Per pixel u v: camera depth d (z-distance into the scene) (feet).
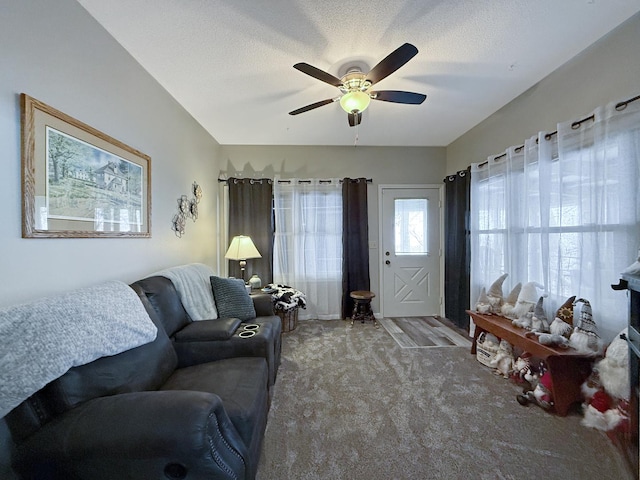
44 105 4.30
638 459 4.43
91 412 3.09
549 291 7.48
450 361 8.65
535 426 5.65
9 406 2.81
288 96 8.54
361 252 13.47
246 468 3.52
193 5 5.14
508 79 7.76
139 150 6.88
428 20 5.57
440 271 13.80
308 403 6.44
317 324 12.49
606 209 6.01
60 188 4.59
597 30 5.91
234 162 13.26
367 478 4.47
